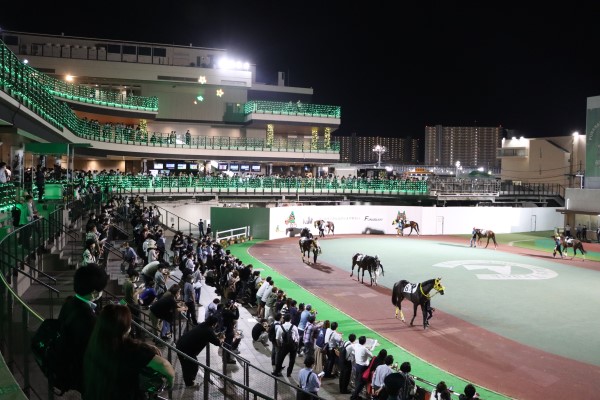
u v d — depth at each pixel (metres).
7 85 19.19
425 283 21.97
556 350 19.58
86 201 29.88
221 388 10.76
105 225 21.14
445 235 60.22
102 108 56.47
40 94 26.33
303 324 16.98
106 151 54.50
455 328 22.30
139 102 61.56
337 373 16.14
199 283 20.23
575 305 26.64
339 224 57.72
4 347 6.28
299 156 71.25
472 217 62.66
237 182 57.19
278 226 52.22
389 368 13.19
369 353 14.24
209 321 10.70
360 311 24.80
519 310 25.52
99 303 10.50
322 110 72.94
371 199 67.44
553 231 67.62
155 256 19.72
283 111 70.81
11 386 4.68
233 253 41.66
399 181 65.12
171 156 62.28
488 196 68.69
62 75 61.41
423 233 60.31
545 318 24.09
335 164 79.75
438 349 19.47
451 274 34.69
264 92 78.88
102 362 3.95
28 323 5.86
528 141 86.88
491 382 16.30
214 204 56.38
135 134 58.66
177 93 68.62
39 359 4.62
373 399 13.09
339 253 43.28
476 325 22.81
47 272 16.69
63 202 25.25
